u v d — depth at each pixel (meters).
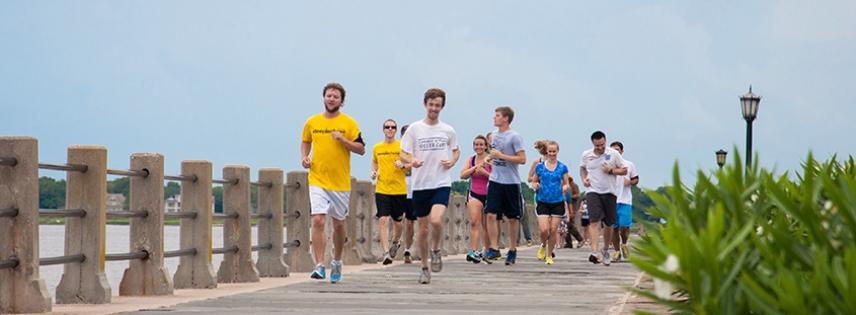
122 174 10.57
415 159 12.90
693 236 2.45
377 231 21.03
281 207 15.45
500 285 12.77
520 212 18.50
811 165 2.93
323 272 13.20
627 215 20.42
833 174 4.17
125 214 10.73
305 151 13.23
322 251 13.16
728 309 2.50
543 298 10.48
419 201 13.05
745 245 2.68
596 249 19.22
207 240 12.52
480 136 19.31
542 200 19.20
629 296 10.25
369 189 20.14
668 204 2.91
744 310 2.56
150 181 11.20
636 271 16.61
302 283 12.93
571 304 9.63
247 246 14.07
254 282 14.02
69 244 9.89
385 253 19.09
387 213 19.06
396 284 12.80
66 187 9.95
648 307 8.46
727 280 2.46
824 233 2.69
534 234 38.44
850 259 2.29
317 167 13.02
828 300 2.36
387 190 19.00
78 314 8.58
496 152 17.62
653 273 2.42
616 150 19.73
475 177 19.52
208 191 12.55
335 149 12.97
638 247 2.51
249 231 14.05
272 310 8.88
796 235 2.86
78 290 9.84
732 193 2.91
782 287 2.52
